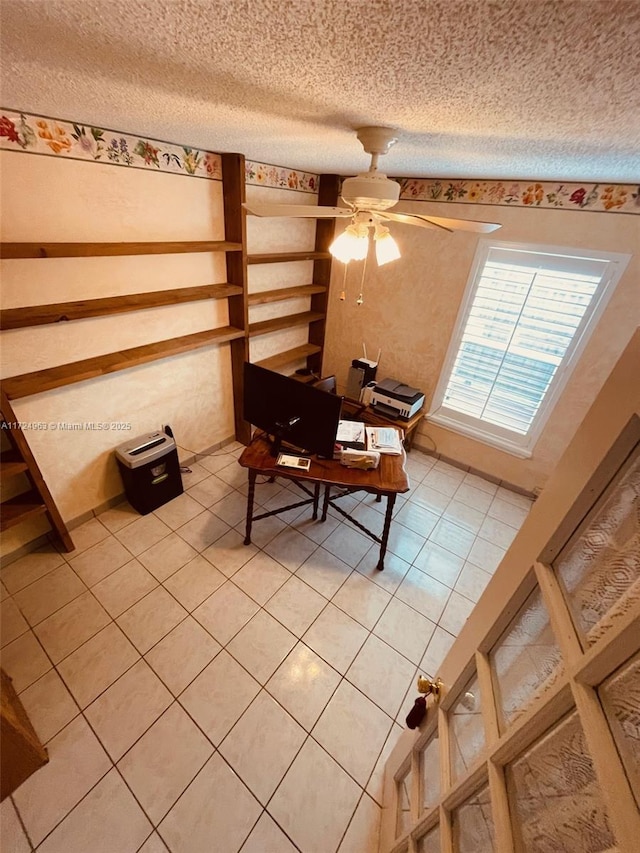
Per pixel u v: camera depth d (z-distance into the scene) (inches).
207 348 116.1
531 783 24.5
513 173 84.8
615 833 16.3
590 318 97.5
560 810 21.4
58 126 67.3
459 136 47.8
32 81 38.5
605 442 23.0
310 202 128.4
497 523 115.6
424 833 41.1
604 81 24.6
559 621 24.3
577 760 20.6
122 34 24.9
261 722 66.0
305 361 160.4
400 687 72.9
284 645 77.9
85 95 44.2
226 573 91.7
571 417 109.7
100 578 87.7
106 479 102.7
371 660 76.9
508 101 31.4
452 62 24.9
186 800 56.8
